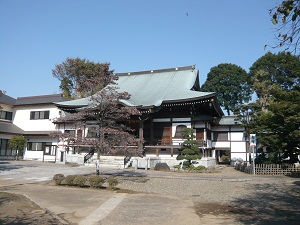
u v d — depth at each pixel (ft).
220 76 193.47
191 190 49.80
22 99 138.82
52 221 26.66
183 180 61.21
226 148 111.86
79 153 103.35
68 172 71.10
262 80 127.65
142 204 36.35
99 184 48.37
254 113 99.91
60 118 58.44
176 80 115.55
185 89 104.63
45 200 36.58
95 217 28.94
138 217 29.45
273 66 164.35
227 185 55.16
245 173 78.02
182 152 84.07
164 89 109.09
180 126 98.48
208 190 49.83
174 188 51.57
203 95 90.22
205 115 101.60
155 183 56.59
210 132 109.70
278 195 44.50
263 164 75.15
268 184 55.67
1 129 117.08
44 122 126.72
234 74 192.24
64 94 160.15
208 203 38.50
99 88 59.67
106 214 30.37
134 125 103.04
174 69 123.85
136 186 52.65
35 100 133.18
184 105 95.25
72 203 35.32
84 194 42.01
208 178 63.67
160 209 33.58
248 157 108.88
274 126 72.38
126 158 88.94
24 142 114.93
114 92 63.67
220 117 114.52
